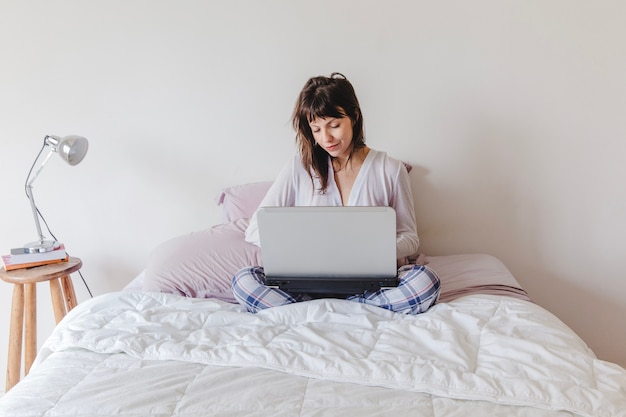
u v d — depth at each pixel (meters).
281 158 2.31
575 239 2.26
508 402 1.16
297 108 1.83
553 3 2.09
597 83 2.13
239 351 1.38
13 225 2.42
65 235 2.43
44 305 2.48
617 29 2.09
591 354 1.43
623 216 2.22
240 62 2.24
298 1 2.18
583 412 1.11
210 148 2.32
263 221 1.61
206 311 1.67
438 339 1.40
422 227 2.31
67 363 1.39
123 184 2.38
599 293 2.29
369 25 2.17
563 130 2.18
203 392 1.23
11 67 2.30
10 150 2.36
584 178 2.21
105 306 1.69
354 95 1.81
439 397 1.20
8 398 1.26
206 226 2.40
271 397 1.20
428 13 2.14
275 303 1.71
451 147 2.23
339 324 1.55
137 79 2.29
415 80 2.19
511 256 2.30
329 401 1.19
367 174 1.89
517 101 2.17
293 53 2.22
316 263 1.66
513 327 1.46
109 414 1.16
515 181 2.24
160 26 2.24
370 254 1.61
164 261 1.96
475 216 2.28
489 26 2.13
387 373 1.25
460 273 2.00
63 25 2.26
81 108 2.32
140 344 1.43
